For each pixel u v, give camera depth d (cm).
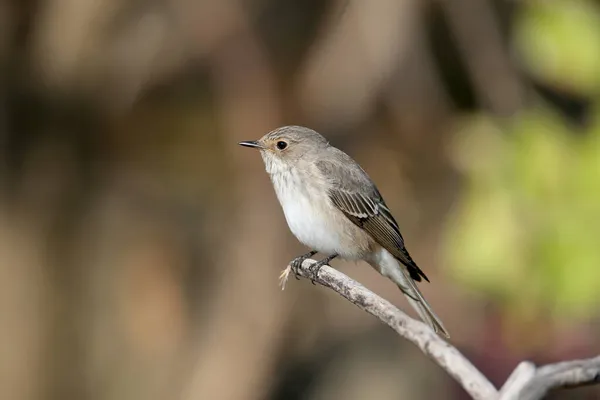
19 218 1483
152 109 1445
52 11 1202
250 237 1282
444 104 1295
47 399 1456
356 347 1393
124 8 1180
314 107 1189
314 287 1324
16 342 1452
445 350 414
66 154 1482
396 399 1348
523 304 955
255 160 1271
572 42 953
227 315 1299
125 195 1542
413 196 1373
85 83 1315
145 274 1467
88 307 1488
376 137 1287
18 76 1372
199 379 1306
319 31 1184
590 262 926
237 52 1226
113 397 1421
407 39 1144
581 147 960
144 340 1434
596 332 969
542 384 391
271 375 1301
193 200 1465
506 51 1216
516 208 949
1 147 1445
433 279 1262
